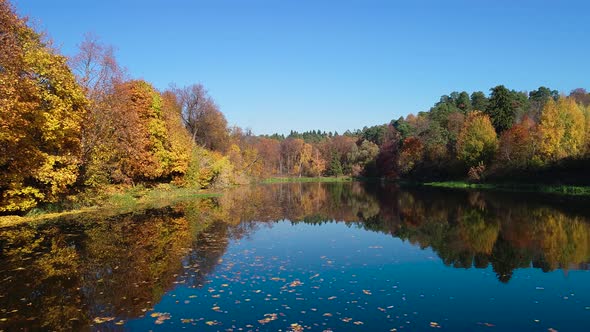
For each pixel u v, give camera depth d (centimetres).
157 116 4284
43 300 972
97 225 2127
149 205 3269
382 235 1972
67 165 2553
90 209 2858
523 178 4900
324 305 946
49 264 1312
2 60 1797
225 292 1040
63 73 2467
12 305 938
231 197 4403
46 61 2319
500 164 5378
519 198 3616
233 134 9494
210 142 6969
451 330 805
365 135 13612
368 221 2517
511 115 6956
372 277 1201
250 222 2436
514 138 5341
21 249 1536
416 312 904
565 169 4475
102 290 1049
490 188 5084
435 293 1045
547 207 2873
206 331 791
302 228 2227
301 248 1644
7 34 1909
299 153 12788
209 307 927
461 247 1645
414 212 2906
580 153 4462
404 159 8194
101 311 900
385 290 1071
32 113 2123
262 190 6081
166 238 1800
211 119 6712
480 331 801
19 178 2134
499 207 2972
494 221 2305
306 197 4691
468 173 5872
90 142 2922
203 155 5734
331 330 798
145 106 4031
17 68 1944
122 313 889
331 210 3203
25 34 2266
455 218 2491
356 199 4300
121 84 3297
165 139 4388
